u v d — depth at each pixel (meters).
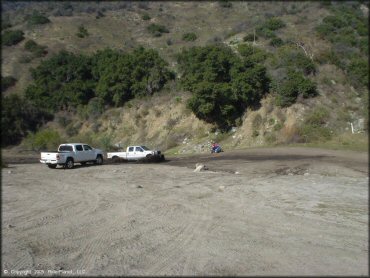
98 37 91.69
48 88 67.56
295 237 8.70
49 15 106.88
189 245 8.33
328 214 10.89
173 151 46.00
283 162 26.41
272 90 45.28
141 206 12.70
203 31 86.88
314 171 21.97
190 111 50.47
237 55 52.94
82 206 13.14
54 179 22.25
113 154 36.22
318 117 39.00
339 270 6.70
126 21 102.19
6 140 60.28
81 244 8.69
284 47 50.94
